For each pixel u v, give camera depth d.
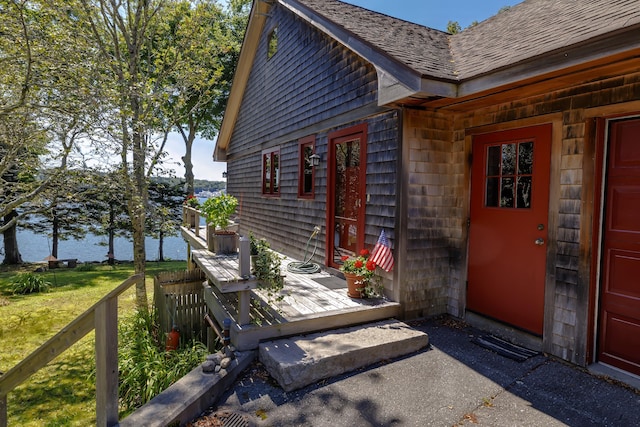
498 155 3.89
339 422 2.51
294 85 6.96
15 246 15.43
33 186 5.95
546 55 2.64
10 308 8.47
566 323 3.23
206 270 4.28
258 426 2.50
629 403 2.62
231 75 18.11
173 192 17.19
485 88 3.16
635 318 2.88
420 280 4.29
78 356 5.75
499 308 3.87
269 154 8.32
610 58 2.39
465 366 3.23
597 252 3.06
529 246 3.56
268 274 3.87
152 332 5.87
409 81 3.41
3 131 4.99
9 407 4.28
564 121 3.22
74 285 11.09
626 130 2.91
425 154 4.23
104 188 6.27
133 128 6.29
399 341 3.44
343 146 5.50
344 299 4.29
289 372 2.91
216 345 4.62
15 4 4.41
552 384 2.89
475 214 4.13
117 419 2.32
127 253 22.89
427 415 2.56
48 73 4.90
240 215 10.67
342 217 5.55
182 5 8.41
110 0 7.52
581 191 3.10
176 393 2.68
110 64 6.83
